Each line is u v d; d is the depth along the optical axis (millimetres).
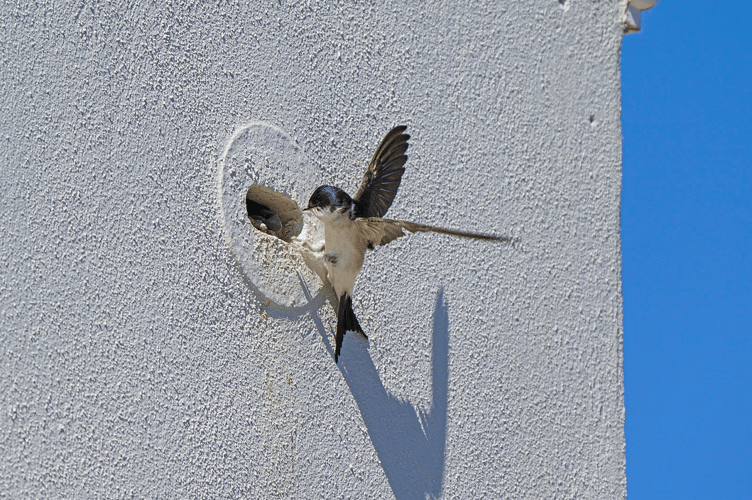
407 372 4867
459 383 5039
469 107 5363
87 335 3881
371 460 4621
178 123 4277
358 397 4652
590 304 5590
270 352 4402
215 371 4199
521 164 5504
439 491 4824
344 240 4301
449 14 5395
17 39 3922
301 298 4543
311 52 4805
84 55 4070
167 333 4086
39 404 3711
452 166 5242
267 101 4602
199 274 4223
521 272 5383
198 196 4281
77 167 3977
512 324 5293
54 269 3850
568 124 5727
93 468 3787
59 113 3969
